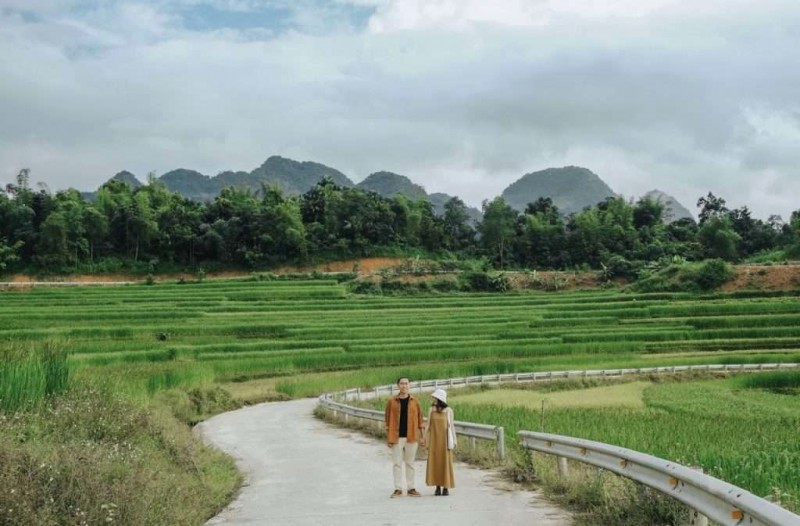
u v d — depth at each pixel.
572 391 50.72
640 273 113.19
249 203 145.00
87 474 10.09
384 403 35.62
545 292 115.56
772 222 163.50
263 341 67.75
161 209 132.75
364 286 110.38
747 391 49.00
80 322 75.12
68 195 138.75
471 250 148.50
